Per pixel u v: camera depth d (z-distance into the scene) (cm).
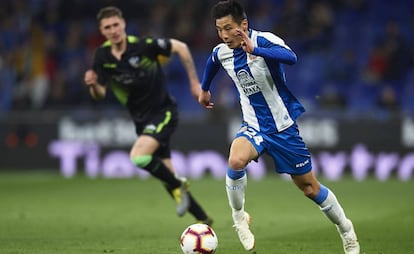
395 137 5706
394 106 6259
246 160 2309
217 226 3347
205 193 4806
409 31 7325
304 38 7200
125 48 3253
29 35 7300
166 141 3256
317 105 6612
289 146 2358
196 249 2294
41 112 6075
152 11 7444
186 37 7144
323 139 5762
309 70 7088
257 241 2866
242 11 2270
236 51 2355
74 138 5922
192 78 3269
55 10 7500
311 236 2992
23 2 7506
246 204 4238
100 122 5894
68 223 3456
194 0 7369
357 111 6128
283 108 2362
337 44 7250
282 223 3431
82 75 6712
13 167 5978
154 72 3269
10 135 5972
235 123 5831
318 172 5766
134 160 3162
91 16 7500
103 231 3181
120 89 3309
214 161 5853
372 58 6894
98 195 4712
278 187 5141
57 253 2556
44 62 6912
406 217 3603
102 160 5891
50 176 5825
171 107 3312
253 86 2353
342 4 7475
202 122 5872
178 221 3528
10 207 4116
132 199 4500
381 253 2559
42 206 4159
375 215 3700
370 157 5728
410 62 6950
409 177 5691
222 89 6162
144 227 3312
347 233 2359
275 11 7400
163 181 3172
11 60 6981
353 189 4988
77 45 7238
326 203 2348
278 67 2331
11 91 6906
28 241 2872
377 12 7462
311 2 7375
